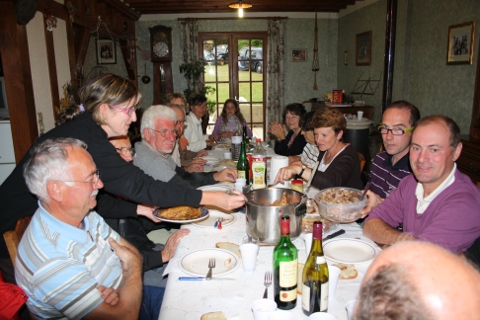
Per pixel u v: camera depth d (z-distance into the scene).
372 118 5.95
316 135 2.35
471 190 1.42
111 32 5.55
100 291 1.21
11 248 1.33
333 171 2.25
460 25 3.93
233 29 7.09
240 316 1.10
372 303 0.49
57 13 3.89
